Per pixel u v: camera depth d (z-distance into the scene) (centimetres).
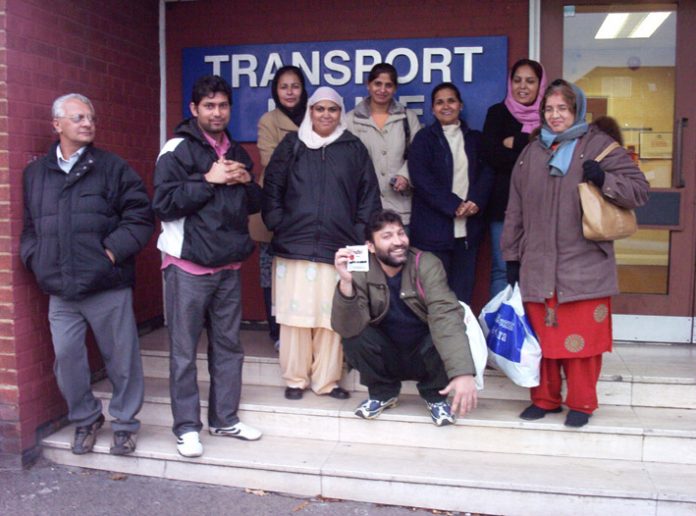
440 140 423
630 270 472
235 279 378
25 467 384
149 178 502
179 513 340
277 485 360
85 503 350
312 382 413
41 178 366
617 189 334
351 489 351
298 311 393
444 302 346
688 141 459
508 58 475
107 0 448
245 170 363
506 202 430
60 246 361
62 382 379
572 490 329
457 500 340
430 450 374
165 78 515
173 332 368
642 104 466
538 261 354
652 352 447
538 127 379
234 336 382
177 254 358
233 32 504
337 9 490
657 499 324
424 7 480
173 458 372
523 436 367
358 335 360
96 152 373
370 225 350
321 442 386
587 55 469
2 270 372
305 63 495
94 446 384
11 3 366
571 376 359
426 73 482
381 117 439
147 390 424
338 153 391
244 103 507
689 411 385
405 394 412
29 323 384
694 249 463
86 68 428
